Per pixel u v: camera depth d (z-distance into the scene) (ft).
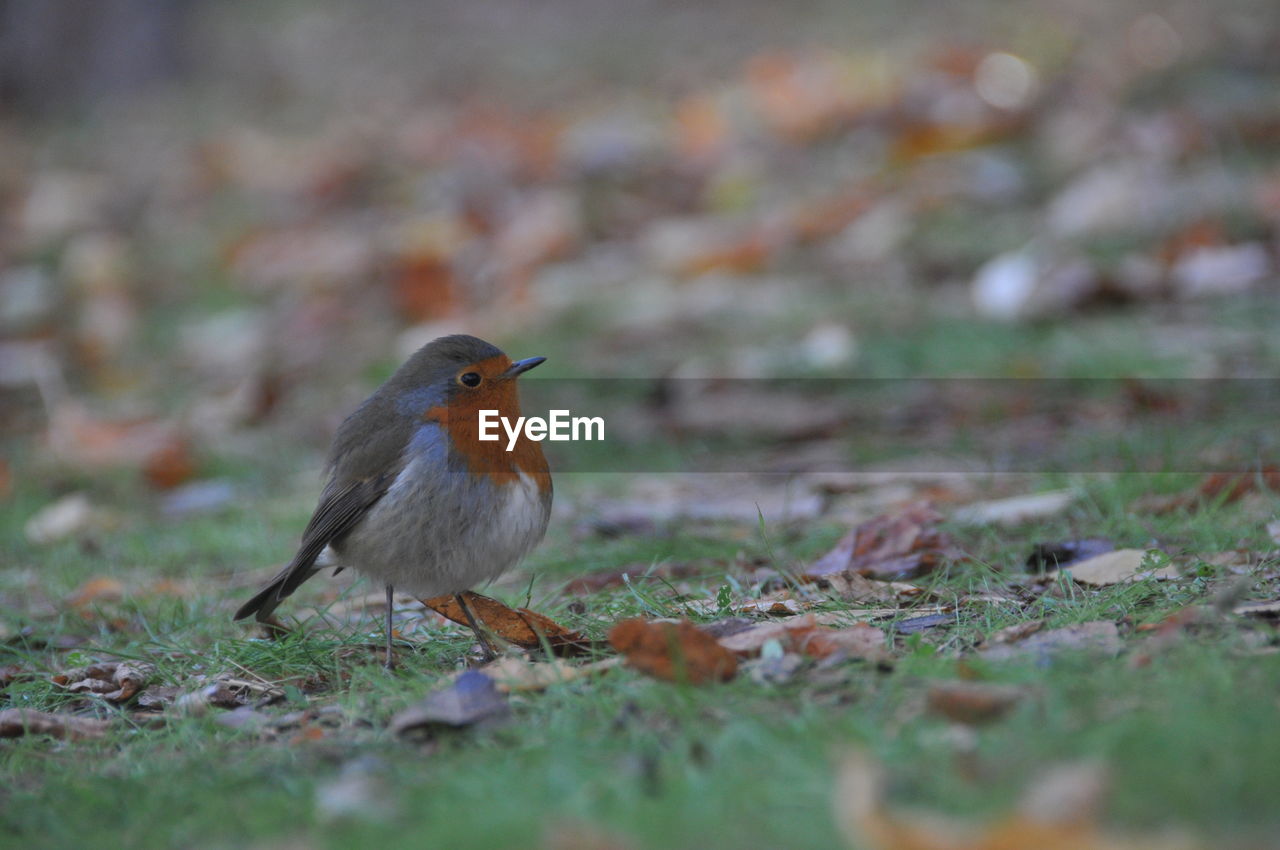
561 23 105.50
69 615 28.53
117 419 47.60
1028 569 25.46
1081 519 28.27
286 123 91.40
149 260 70.13
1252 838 12.28
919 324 46.52
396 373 24.03
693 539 29.94
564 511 35.06
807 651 19.56
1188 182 52.80
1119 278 45.70
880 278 52.37
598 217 64.95
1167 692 16.03
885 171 62.80
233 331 58.08
